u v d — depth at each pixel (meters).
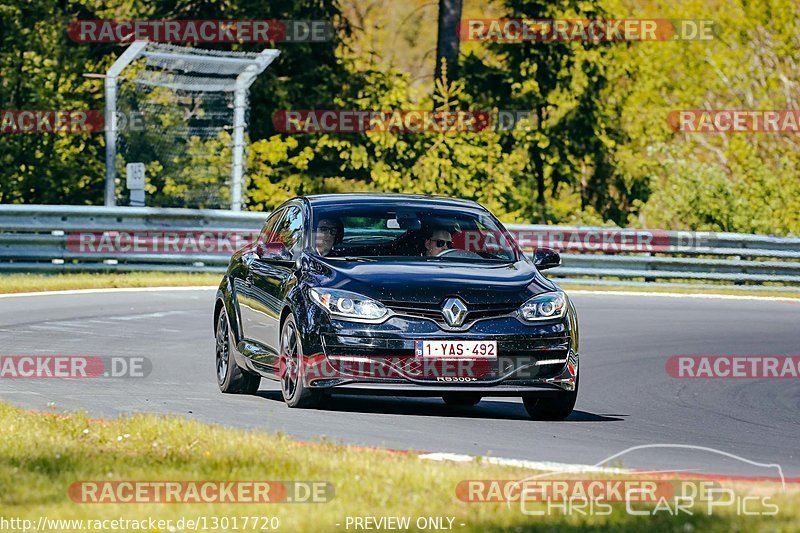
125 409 34.72
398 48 171.25
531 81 116.75
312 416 33.81
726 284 87.88
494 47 118.31
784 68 135.12
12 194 107.12
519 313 33.78
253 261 39.28
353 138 113.06
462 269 35.03
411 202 38.31
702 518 20.52
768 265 87.94
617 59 122.44
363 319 33.16
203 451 25.78
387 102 111.06
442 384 33.16
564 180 119.75
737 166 125.81
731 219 106.69
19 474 23.42
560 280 85.81
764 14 134.50
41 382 39.78
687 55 133.75
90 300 64.94
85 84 110.38
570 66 118.44
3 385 38.84
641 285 86.06
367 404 37.62
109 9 114.62
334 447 26.55
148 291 70.75
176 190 105.19
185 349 49.34
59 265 76.44
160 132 104.94
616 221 122.25
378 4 157.12
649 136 124.38
